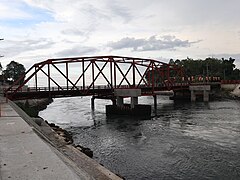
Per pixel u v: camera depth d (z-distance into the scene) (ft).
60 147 52.21
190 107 261.65
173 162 82.07
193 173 72.02
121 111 219.00
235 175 69.36
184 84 363.35
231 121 158.71
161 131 135.33
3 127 46.16
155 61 286.46
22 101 265.75
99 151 99.14
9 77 449.06
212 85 404.98
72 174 20.76
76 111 254.27
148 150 97.81
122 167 79.10
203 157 85.56
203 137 115.65
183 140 111.24
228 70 565.12
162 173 73.05
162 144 105.91
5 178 19.83
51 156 26.18
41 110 271.08
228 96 379.76
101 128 153.89
